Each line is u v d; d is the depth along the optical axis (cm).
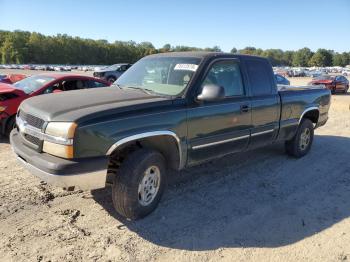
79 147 358
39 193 479
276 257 362
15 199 458
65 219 414
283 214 455
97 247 363
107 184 448
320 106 717
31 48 11719
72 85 850
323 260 361
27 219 411
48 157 369
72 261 339
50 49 12038
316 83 2789
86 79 873
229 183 551
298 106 646
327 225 432
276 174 601
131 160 401
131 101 414
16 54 11256
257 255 364
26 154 386
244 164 645
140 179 405
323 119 746
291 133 650
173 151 445
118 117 383
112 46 13375
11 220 407
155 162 420
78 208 444
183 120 438
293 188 544
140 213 416
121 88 492
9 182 514
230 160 663
